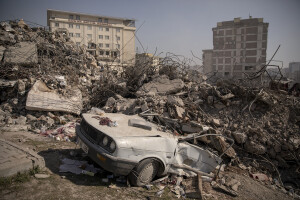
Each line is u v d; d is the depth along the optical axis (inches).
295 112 251.6
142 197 146.1
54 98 316.8
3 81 345.1
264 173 209.8
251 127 240.7
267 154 222.1
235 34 2306.8
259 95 256.5
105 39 2278.5
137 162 146.6
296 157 215.6
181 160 173.0
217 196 162.4
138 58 399.2
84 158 193.0
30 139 230.5
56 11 2143.2
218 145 202.1
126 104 299.9
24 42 407.2
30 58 393.7
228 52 2354.8
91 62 524.4
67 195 136.0
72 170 165.9
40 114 298.4
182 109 258.2
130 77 391.2
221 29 2378.2
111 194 144.3
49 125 278.5
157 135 161.6
